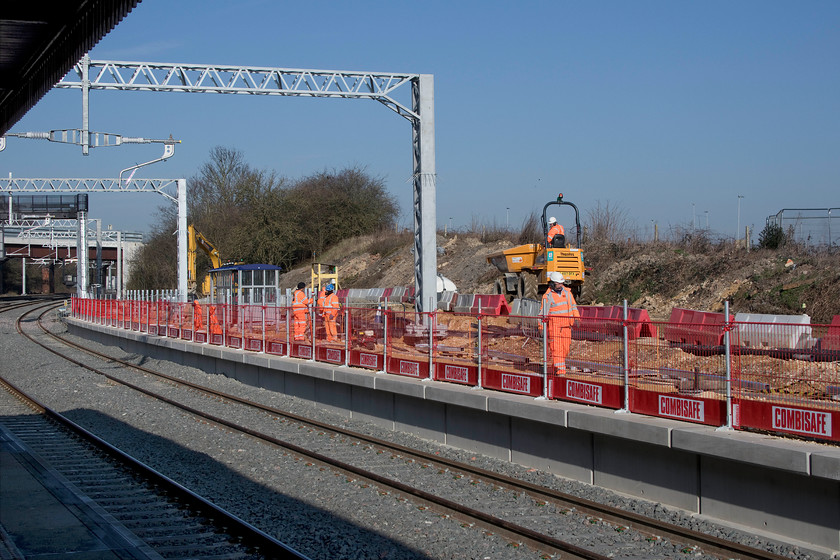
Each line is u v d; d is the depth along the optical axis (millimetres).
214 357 24156
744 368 9055
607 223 36062
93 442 13266
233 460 12297
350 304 35406
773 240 27359
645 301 27594
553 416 10828
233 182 69625
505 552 7887
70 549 7086
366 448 12953
